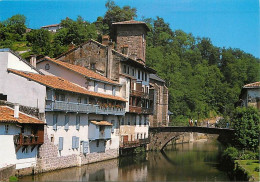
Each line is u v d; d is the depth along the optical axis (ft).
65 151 173.17
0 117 131.23
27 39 416.26
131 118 251.19
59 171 165.17
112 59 238.89
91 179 152.76
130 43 314.55
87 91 194.59
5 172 123.85
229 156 181.98
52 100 158.10
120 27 316.60
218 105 460.14
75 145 180.75
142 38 317.42
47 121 159.12
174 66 428.97
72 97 181.68
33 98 157.07
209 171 184.03
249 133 184.96
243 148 186.19
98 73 236.43
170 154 264.11
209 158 240.94
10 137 135.23
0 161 130.00
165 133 276.62
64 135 172.45
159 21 562.66
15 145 138.21
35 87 157.17
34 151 151.53
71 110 172.04
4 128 131.95
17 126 138.62
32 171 149.59
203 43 587.68
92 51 244.63
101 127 200.34
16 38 426.10
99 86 211.82
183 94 419.13
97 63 242.37
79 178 152.97
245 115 189.37
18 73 159.02
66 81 194.70
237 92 462.60
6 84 160.35
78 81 200.64
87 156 192.03
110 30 449.06
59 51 366.84
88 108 187.21
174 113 404.77
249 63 492.95
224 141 241.76
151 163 210.59
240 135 186.29
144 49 325.62
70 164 177.06
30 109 152.15
